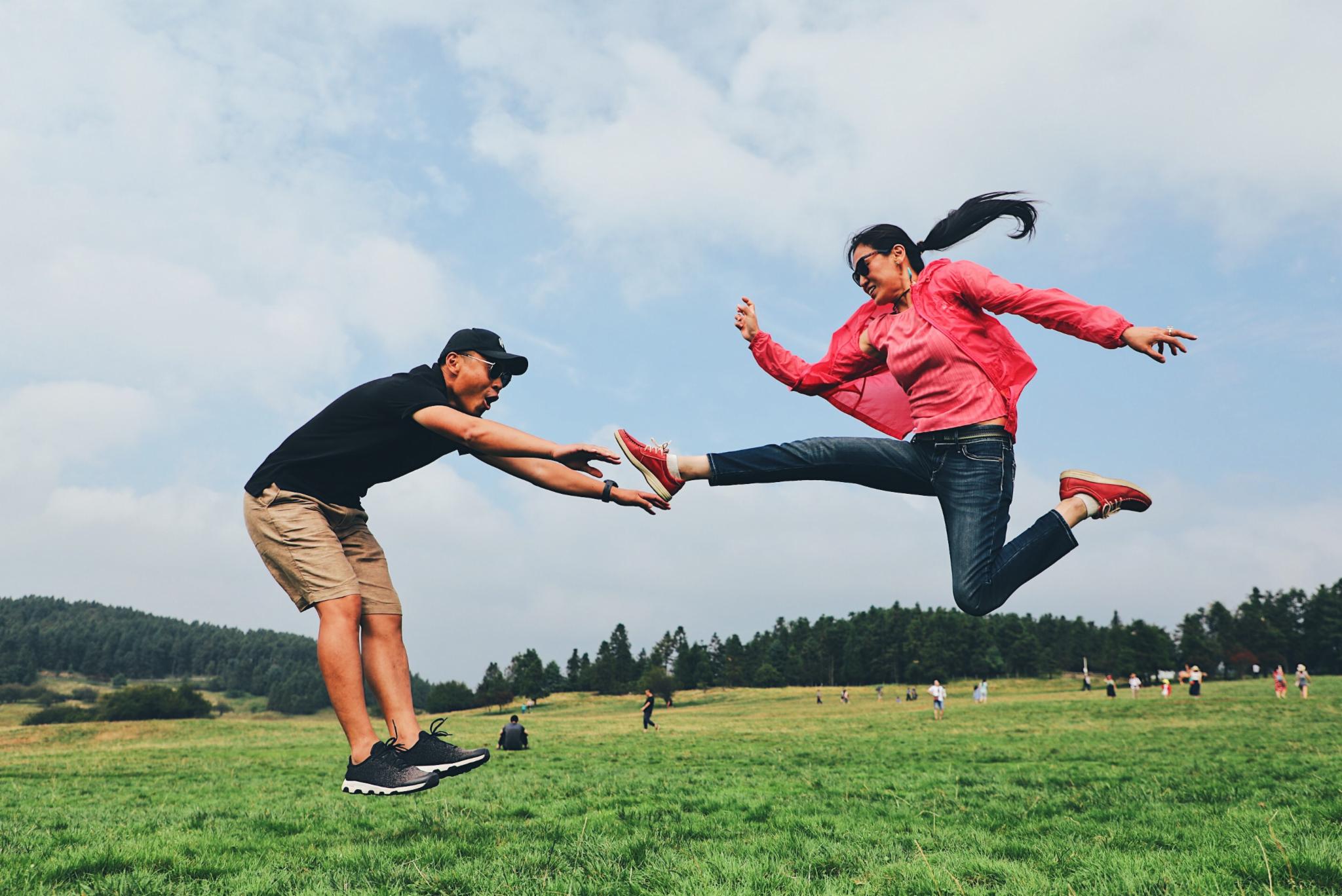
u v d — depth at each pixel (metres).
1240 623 122.38
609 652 160.75
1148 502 3.49
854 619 160.12
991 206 3.79
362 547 3.49
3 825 7.59
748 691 128.25
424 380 3.41
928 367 3.53
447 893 4.66
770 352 4.25
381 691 3.33
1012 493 3.46
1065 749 15.61
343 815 8.16
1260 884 4.17
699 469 3.52
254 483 3.32
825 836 6.32
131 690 117.75
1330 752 13.05
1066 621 158.38
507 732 20.12
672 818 7.52
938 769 12.33
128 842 6.45
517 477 3.62
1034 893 4.17
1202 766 11.20
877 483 3.59
